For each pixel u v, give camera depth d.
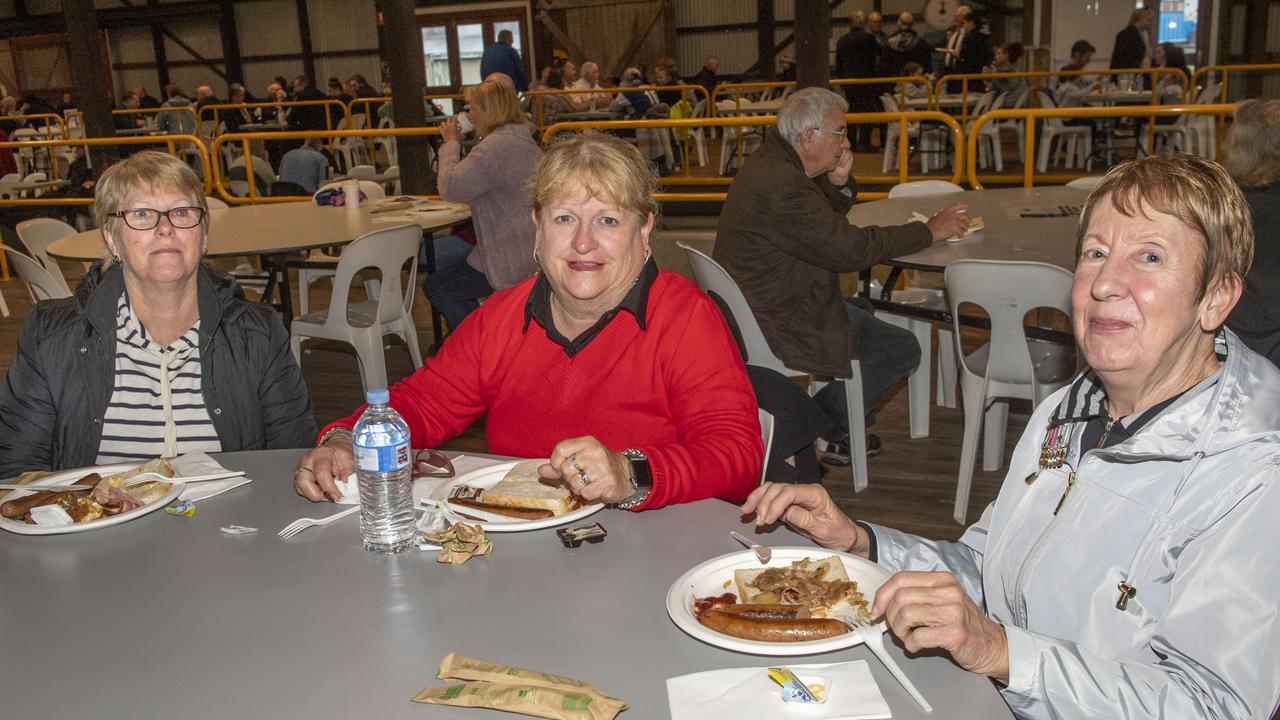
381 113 12.72
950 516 3.27
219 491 1.59
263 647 1.12
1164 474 1.11
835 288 3.34
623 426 1.78
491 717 0.98
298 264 5.07
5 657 1.12
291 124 13.31
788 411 2.03
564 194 1.68
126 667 1.09
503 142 4.23
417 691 1.02
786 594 1.17
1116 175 1.17
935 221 3.43
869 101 11.95
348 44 20.81
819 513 1.41
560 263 1.70
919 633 1.02
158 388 1.94
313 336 4.05
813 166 3.38
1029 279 2.83
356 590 1.25
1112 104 9.71
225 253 3.78
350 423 1.70
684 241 6.76
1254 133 2.47
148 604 1.23
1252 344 2.49
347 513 1.50
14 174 10.09
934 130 9.72
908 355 3.47
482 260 4.43
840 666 1.05
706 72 15.66
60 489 1.53
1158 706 0.98
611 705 0.96
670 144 10.59
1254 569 1.01
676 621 1.11
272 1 20.92
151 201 1.85
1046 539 1.19
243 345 1.98
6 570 1.34
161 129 13.78
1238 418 1.07
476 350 1.88
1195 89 9.95
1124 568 1.12
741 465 1.60
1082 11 14.53
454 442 3.99
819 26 7.41
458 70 19.45
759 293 3.30
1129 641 1.10
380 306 4.02
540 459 1.61
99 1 21.73
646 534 1.40
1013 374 2.98
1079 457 1.24
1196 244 1.10
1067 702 1.00
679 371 1.74
